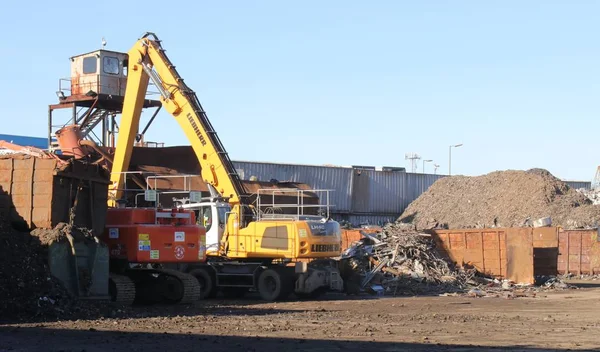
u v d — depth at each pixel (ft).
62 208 65.31
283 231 83.30
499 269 110.93
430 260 105.70
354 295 92.02
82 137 98.78
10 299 57.26
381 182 213.87
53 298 59.62
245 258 85.71
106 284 65.31
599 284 120.57
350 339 48.65
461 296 92.17
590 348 44.75
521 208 192.24
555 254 116.78
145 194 81.00
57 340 46.78
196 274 86.02
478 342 47.57
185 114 85.97
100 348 43.65
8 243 60.08
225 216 86.48
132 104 88.53
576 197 193.88
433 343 46.85
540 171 212.64
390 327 56.34
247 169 181.57
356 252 101.14
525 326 57.62
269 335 50.55
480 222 195.42
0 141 87.25
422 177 225.35
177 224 72.18
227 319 60.70
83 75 130.62
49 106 133.18
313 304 78.43
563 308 75.61
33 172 64.59
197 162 121.08
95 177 68.69
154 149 122.62
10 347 43.60
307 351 43.16
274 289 83.30
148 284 76.18
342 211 202.90
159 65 86.99
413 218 211.20
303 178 194.18
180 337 48.93
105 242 70.79
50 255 61.72
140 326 54.95
